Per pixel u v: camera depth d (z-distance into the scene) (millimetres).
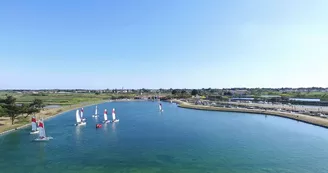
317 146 91688
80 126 143750
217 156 79375
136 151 86312
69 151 87062
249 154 81375
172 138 107188
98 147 92375
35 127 122125
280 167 69000
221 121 161250
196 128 133500
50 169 68812
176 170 67062
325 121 141125
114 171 66875
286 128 131750
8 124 139875
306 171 66000
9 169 69062
